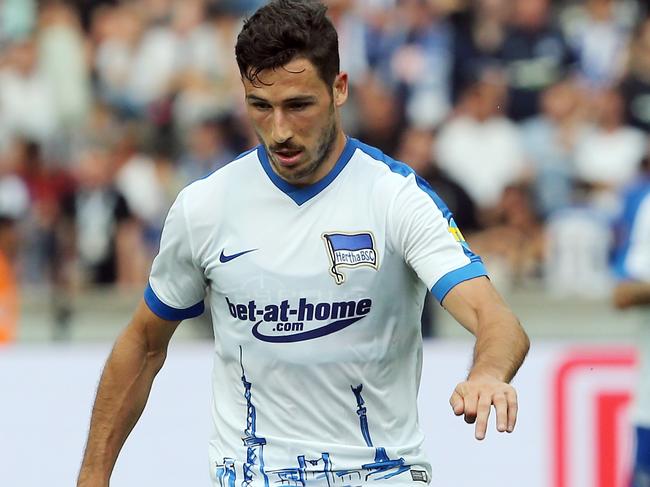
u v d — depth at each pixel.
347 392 10.47
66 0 31.25
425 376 22.36
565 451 22.30
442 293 10.08
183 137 29.69
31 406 22.38
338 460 10.48
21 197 28.00
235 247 10.53
